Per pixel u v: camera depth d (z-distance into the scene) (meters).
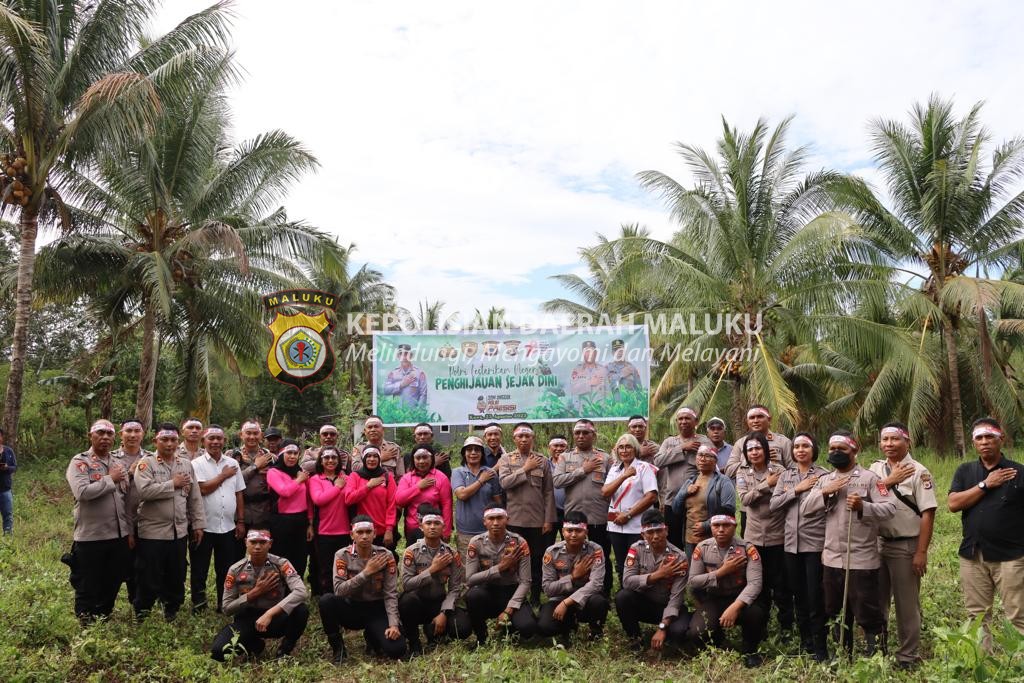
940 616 7.19
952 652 5.59
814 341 17.80
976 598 6.09
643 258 17.05
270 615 6.74
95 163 15.49
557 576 7.18
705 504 7.38
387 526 8.14
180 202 17.94
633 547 7.12
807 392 22.50
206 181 18.91
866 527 6.12
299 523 8.11
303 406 34.94
